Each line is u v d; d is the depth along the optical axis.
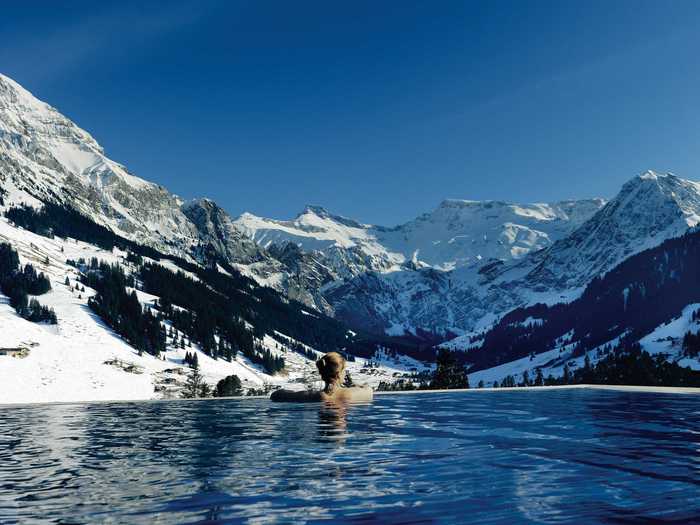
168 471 10.27
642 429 16.69
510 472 9.90
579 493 8.24
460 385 90.75
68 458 11.95
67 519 7.07
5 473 10.18
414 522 6.83
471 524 6.70
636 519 6.84
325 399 34.53
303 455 12.03
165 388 123.69
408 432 16.19
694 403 29.30
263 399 42.16
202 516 7.18
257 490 8.62
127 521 6.96
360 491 8.51
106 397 110.94
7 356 117.06
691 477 9.35
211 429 17.80
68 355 131.88
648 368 101.12
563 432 15.96
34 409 31.45
